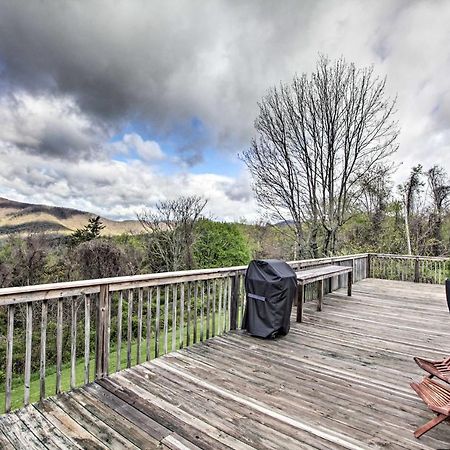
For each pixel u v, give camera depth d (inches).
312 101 444.8
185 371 120.7
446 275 368.2
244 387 109.1
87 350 108.5
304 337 165.3
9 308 90.0
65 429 83.1
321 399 102.2
